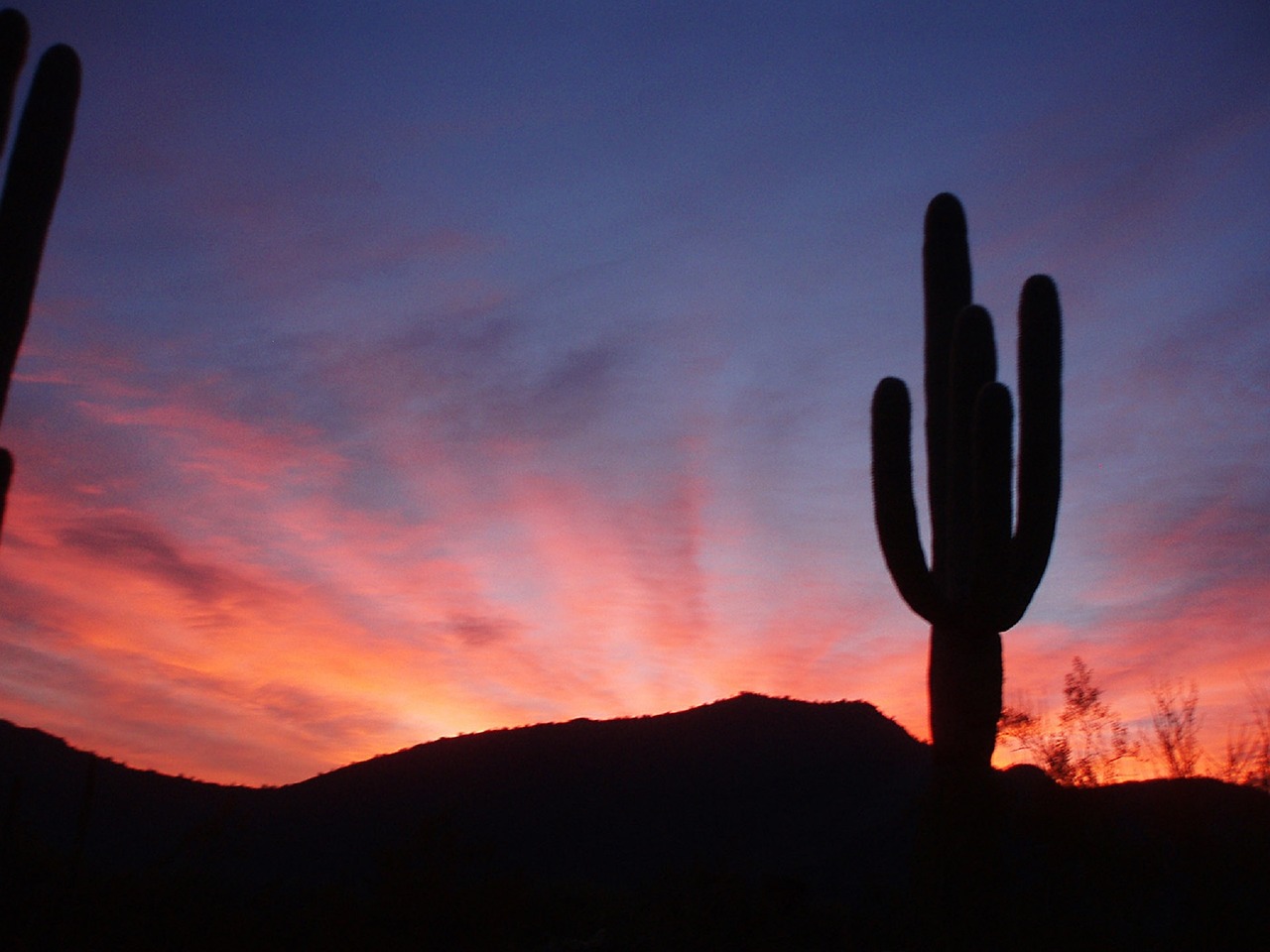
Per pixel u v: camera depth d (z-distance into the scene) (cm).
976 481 875
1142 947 823
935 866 839
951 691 887
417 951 929
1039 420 910
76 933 792
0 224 653
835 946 881
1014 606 881
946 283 1044
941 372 1026
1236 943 797
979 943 805
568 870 1595
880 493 916
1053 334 930
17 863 844
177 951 852
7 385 631
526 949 940
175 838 1566
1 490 639
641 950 898
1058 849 902
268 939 923
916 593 892
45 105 682
